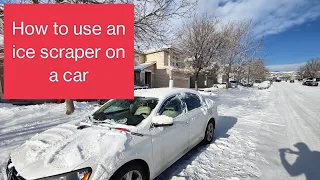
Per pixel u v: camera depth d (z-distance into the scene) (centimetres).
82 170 192
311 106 1066
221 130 559
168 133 296
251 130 559
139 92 365
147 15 673
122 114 325
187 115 358
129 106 333
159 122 271
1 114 736
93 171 195
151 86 2470
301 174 308
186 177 299
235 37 2269
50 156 205
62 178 186
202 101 438
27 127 572
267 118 733
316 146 427
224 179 294
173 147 308
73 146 217
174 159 314
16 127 570
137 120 285
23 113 762
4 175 290
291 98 1512
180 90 386
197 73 1731
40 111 805
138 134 252
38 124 609
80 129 270
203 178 297
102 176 196
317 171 316
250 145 434
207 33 1565
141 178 244
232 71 2762
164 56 2398
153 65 2484
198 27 1567
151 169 260
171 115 326
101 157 206
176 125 319
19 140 461
